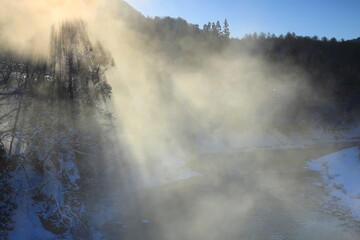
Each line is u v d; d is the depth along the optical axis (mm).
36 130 15836
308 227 18688
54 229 14477
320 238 17109
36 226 14008
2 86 15688
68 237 14555
